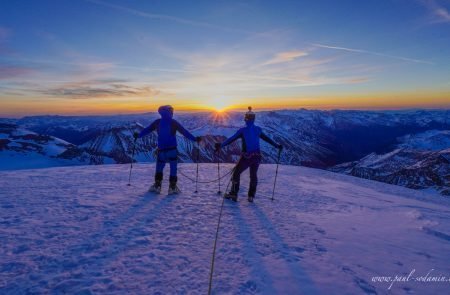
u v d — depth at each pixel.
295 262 5.48
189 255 5.59
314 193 13.40
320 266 5.38
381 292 4.60
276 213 8.96
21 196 9.48
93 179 13.27
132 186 11.80
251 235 6.82
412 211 10.61
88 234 6.40
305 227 7.68
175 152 10.50
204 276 4.84
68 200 9.12
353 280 4.93
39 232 6.41
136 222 7.31
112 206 8.61
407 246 6.75
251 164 9.98
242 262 5.38
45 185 11.45
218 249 5.92
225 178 15.42
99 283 4.52
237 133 10.12
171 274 4.86
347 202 11.88
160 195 10.36
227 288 4.50
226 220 7.86
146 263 5.20
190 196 10.45
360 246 6.54
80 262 5.15
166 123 10.41
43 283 4.47
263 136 10.38
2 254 5.34
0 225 6.75
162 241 6.20
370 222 8.76
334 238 6.95
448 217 10.16
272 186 14.39
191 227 7.14
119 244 5.95
